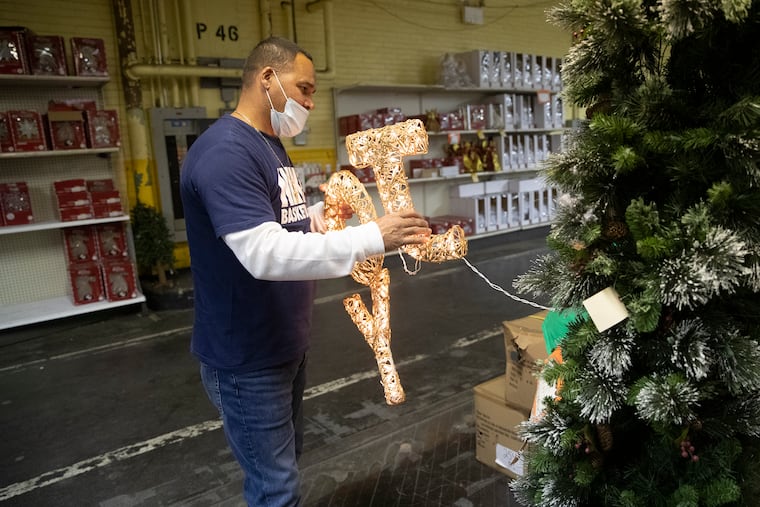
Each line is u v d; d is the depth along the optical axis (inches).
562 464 51.3
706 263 38.6
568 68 48.3
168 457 106.9
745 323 46.7
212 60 233.6
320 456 99.7
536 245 300.5
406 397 125.4
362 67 275.6
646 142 42.1
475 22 307.1
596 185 46.5
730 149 38.7
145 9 218.1
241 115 62.7
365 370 142.1
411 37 290.0
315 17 256.2
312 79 62.6
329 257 52.6
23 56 172.9
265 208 55.1
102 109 197.9
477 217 296.5
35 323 186.4
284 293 61.7
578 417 50.9
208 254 59.8
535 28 342.0
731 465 45.6
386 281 62.5
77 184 187.6
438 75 293.7
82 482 100.0
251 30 242.7
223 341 60.8
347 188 62.9
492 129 303.1
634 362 47.9
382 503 85.7
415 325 174.6
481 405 91.7
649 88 42.7
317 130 263.1
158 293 202.7
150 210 211.5
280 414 63.1
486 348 152.9
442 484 89.3
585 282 48.3
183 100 230.7
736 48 42.3
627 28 41.3
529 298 199.0
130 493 95.8
